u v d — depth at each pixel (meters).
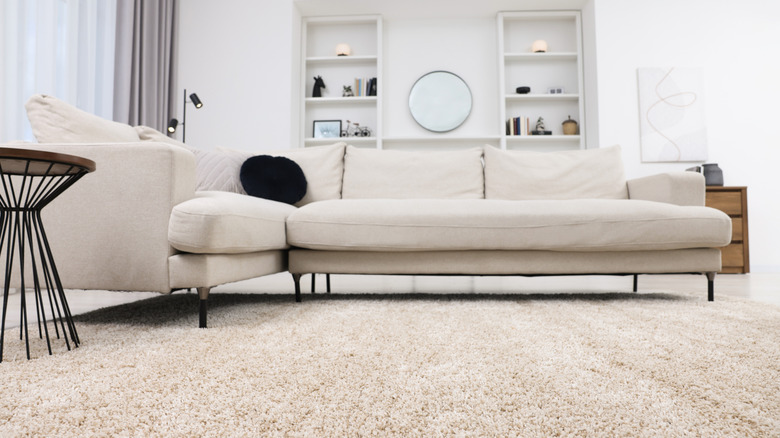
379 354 1.10
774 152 4.60
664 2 4.69
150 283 1.50
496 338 1.27
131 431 0.68
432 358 1.06
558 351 1.12
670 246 2.06
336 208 2.13
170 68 4.85
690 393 0.83
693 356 1.08
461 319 1.58
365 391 0.84
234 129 4.93
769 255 4.55
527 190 2.73
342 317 1.63
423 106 5.34
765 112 4.61
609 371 0.96
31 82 3.17
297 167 2.62
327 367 0.99
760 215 4.58
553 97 5.08
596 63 4.71
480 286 2.97
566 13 5.12
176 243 1.46
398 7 5.09
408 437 0.66
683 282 3.27
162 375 0.94
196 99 3.96
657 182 2.46
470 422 0.71
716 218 2.05
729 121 4.62
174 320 1.62
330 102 5.32
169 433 0.67
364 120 5.40
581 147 5.03
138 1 4.22
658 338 1.27
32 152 1.00
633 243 2.05
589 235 2.05
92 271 1.53
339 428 0.69
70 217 1.55
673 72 4.64
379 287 2.94
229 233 1.53
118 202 1.52
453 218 2.08
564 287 2.88
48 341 1.14
